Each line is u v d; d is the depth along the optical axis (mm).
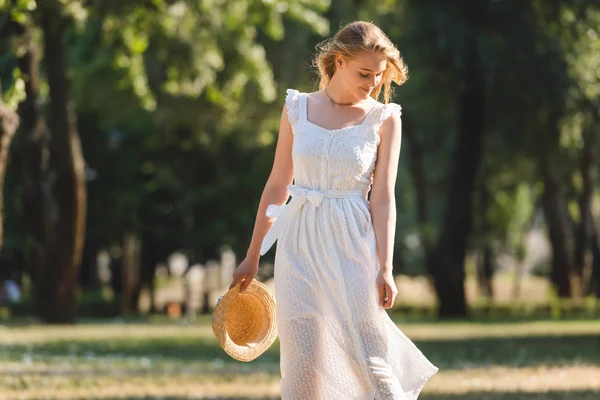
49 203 28641
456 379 13375
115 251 51281
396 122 5887
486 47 30734
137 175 46094
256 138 39938
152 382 12648
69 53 32000
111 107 34906
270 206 5941
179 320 35188
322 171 5789
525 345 20641
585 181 47062
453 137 45938
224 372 14367
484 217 54844
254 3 25406
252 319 6172
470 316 38062
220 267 50344
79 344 20250
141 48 23422
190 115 35812
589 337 23344
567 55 30578
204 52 26047
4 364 14789
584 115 31438
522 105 32625
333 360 5746
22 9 16062
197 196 45000
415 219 59906
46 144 31516
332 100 5914
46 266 28609
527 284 92375
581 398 10656
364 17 37031
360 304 5691
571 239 49531
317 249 5762
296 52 38406
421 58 33188
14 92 15531
